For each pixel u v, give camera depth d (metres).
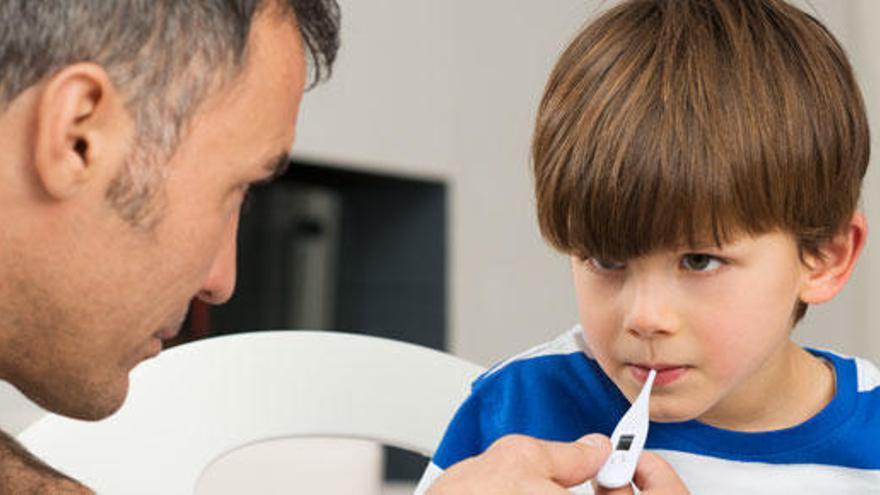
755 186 0.87
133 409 1.07
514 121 2.66
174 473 1.07
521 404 1.10
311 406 1.14
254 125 0.74
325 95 2.33
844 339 2.87
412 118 2.49
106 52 0.67
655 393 0.91
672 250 0.87
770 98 0.91
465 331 2.55
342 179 2.65
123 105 0.68
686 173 0.86
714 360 0.88
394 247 2.62
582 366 1.10
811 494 0.99
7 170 0.68
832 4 2.80
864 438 1.00
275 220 2.48
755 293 0.88
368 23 2.41
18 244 0.71
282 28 0.75
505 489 0.78
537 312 2.69
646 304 0.88
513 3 2.65
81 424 1.04
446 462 1.11
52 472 0.84
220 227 0.77
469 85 2.58
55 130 0.66
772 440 1.00
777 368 0.97
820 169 0.92
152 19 0.67
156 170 0.71
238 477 1.71
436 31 2.53
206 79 0.70
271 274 2.48
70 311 0.74
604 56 0.96
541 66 2.71
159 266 0.75
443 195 2.56
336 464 1.77
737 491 1.00
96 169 0.69
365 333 2.63
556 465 0.82
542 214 0.95
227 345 1.13
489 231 2.62
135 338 0.78
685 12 0.98
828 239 0.94
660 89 0.91
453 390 1.18
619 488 0.83
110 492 1.04
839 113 0.95
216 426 1.10
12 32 0.65
